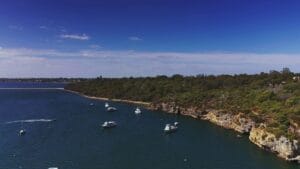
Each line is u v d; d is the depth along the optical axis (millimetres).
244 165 112750
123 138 154250
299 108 149875
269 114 157750
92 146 138500
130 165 112562
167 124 178250
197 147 137250
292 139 118438
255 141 141750
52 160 117625
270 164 113688
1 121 198875
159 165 112750
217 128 179375
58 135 159500
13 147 135750
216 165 112750
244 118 165250
